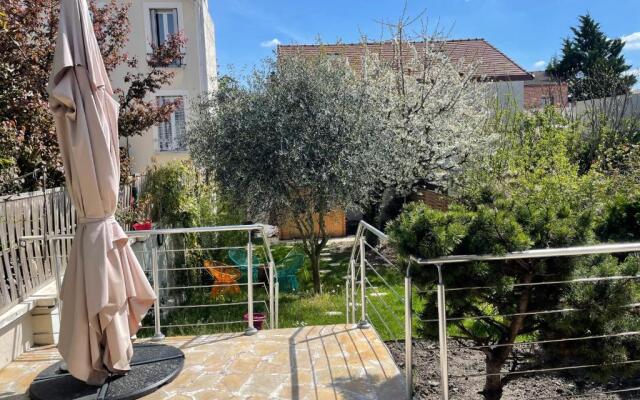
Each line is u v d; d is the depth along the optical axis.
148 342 4.20
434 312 3.37
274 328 5.05
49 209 4.82
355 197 8.56
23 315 4.10
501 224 2.86
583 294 3.02
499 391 3.51
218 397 3.18
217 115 8.70
